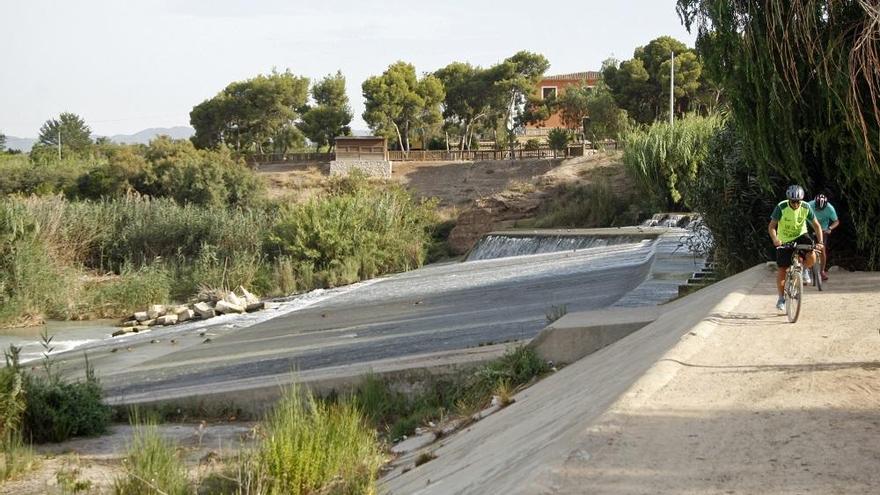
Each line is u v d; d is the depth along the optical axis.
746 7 14.98
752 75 15.02
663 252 26.84
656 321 13.14
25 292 33.62
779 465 5.20
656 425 6.08
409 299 27.45
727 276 17.97
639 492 4.79
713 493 4.75
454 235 52.03
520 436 7.77
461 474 7.20
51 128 176.25
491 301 23.69
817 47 14.03
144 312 33.94
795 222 10.64
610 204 47.09
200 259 41.84
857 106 13.29
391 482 8.91
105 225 44.50
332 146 96.69
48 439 14.23
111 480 10.99
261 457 9.27
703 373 7.69
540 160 71.00
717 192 17.70
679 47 79.94
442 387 14.27
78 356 24.33
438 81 94.88
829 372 7.60
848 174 14.88
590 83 110.44
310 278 40.62
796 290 10.14
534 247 39.81
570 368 12.30
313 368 17.47
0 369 14.88
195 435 13.62
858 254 16.03
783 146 15.34
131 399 16.67
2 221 34.41
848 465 5.18
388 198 47.66
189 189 63.75
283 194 68.25
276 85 94.25
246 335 24.84
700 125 42.94
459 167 73.88
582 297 21.61
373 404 13.90
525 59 95.88
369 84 91.38
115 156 68.00
